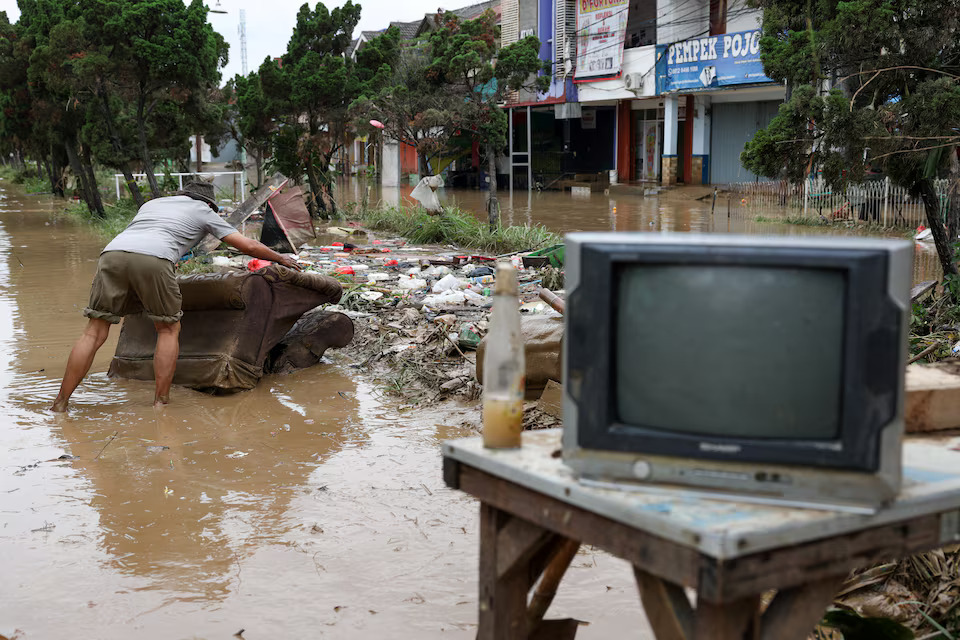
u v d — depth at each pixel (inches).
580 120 1302.9
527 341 207.0
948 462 75.2
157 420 219.9
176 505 165.0
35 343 306.5
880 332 61.6
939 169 281.1
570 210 867.4
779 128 296.2
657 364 67.9
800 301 64.1
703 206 882.8
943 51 295.3
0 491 172.2
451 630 120.3
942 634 109.3
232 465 186.9
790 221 700.7
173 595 130.8
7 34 1032.2
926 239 525.0
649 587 68.1
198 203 239.9
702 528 60.1
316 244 596.7
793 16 329.7
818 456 63.7
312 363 275.3
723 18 989.2
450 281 371.2
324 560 141.8
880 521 64.3
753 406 65.8
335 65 792.3
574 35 1165.7
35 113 942.4
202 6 701.9
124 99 776.3
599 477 70.0
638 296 68.1
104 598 130.0
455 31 932.6
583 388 69.2
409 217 679.7
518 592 82.4
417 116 725.3
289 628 121.3
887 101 313.7
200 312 252.4
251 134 839.1
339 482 176.4
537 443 83.1
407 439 203.5
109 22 677.3
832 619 99.7
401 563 140.6
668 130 1061.8
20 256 547.5
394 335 296.2
